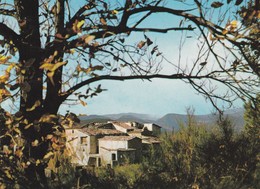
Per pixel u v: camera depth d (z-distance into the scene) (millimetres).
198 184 5887
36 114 4750
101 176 5309
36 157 4453
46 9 5652
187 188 5711
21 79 3795
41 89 4809
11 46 4266
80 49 4051
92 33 4211
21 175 3992
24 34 4875
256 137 7223
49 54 4402
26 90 3617
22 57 4555
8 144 4023
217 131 7367
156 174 5797
